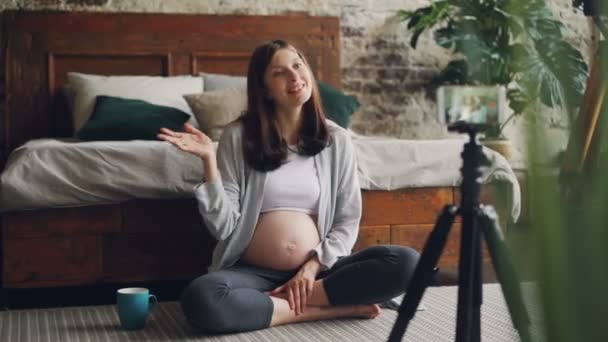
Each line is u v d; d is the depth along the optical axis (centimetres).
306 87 267
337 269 274
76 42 461
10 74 454
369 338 246
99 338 248
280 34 491
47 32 457
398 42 515
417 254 269
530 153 36
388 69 514
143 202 323
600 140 36
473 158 146
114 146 319
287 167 273
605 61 38
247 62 485
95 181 313
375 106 514
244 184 271
